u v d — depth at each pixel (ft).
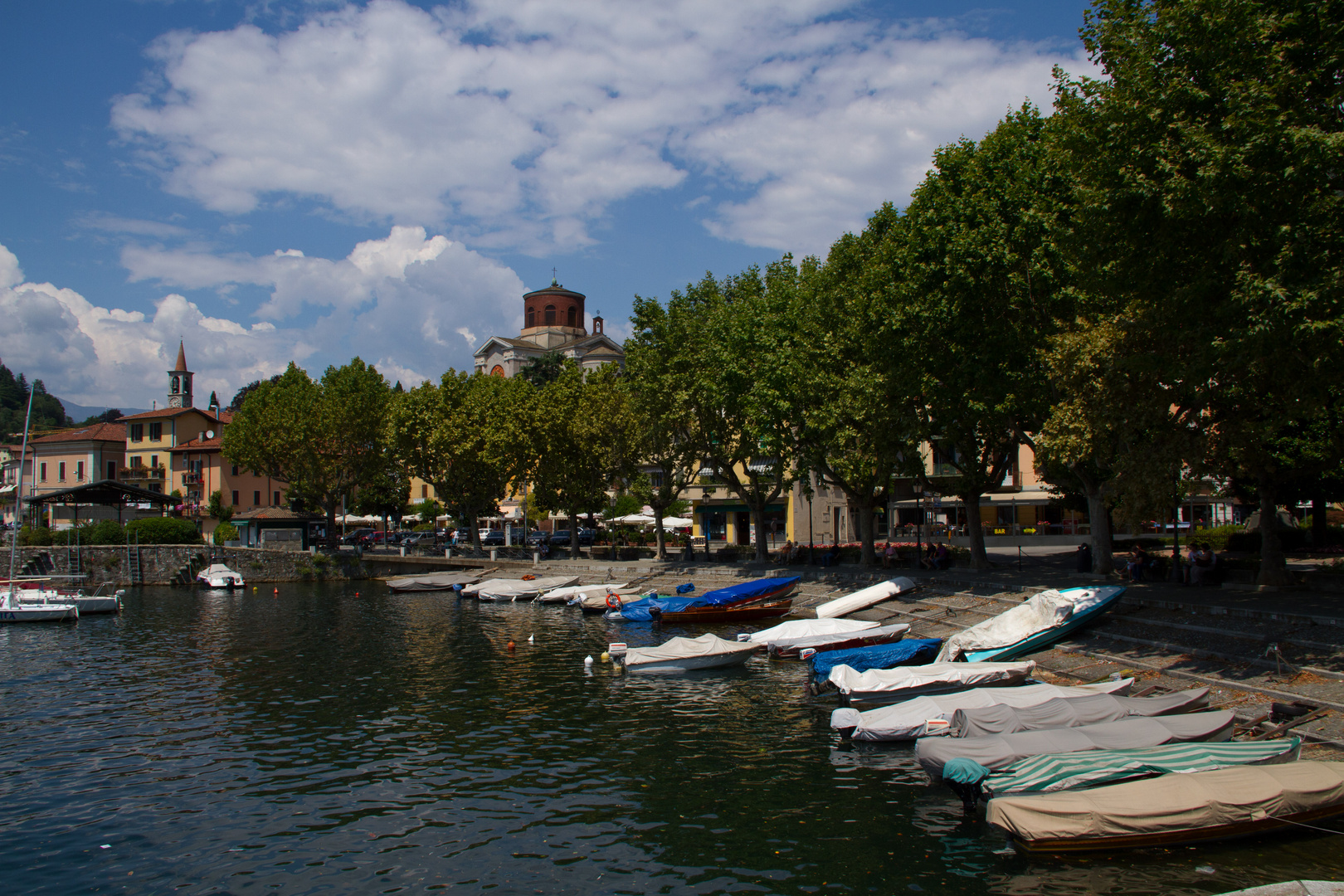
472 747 73.51
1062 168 92.17
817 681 85.87
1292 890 36.70
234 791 64.54
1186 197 62.03
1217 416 85.05
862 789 59.26
